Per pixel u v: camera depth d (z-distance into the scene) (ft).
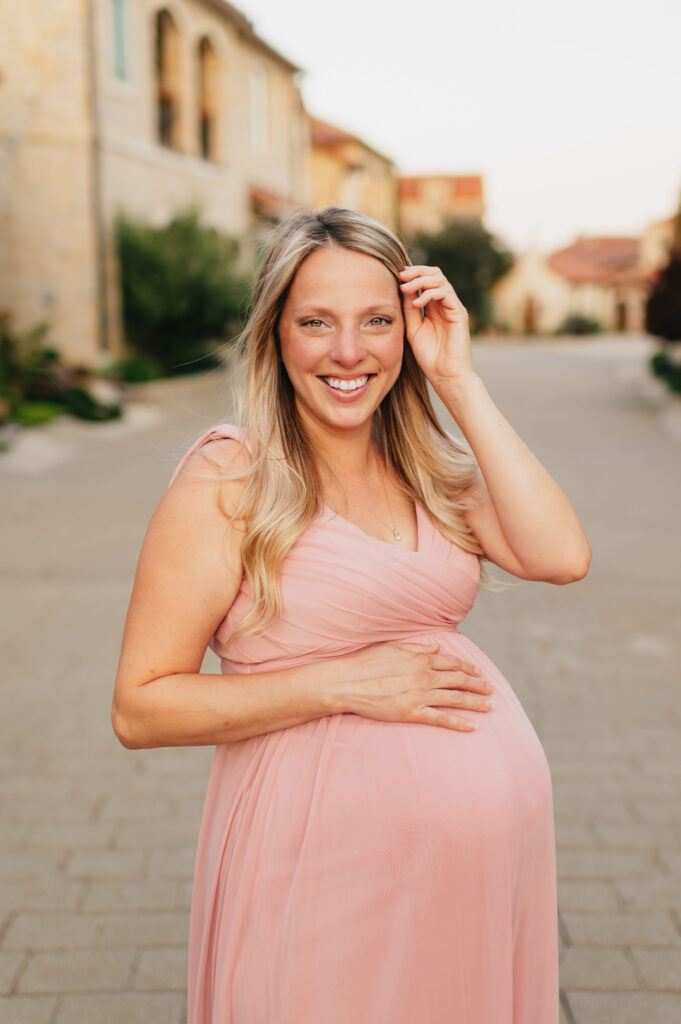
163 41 63.62
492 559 5.80
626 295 192.85
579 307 190.19
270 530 4.78
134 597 4.91
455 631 5.61
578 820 10.80
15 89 52.47
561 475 35.55
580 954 8.41
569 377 82.33
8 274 54.44
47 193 53.57
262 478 4.88
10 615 18.69
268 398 5.11
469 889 4.83
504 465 5.40
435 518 5.58
